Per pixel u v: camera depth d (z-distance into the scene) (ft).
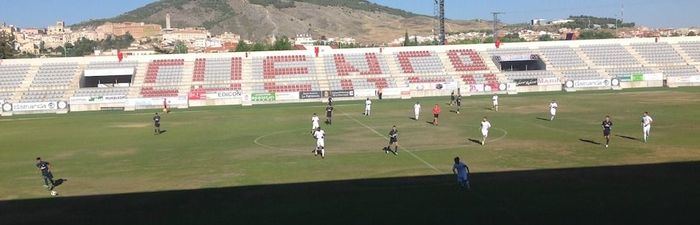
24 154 157.79
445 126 195.21
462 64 377.50
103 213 91.56
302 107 289.53
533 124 193.88
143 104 309.83
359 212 86.94
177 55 374.02
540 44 398.83
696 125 178.50
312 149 151.43
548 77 360.28
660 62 381.81
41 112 299.79
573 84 346.54
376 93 330.95
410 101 306.35
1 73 349.41
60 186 113.70
